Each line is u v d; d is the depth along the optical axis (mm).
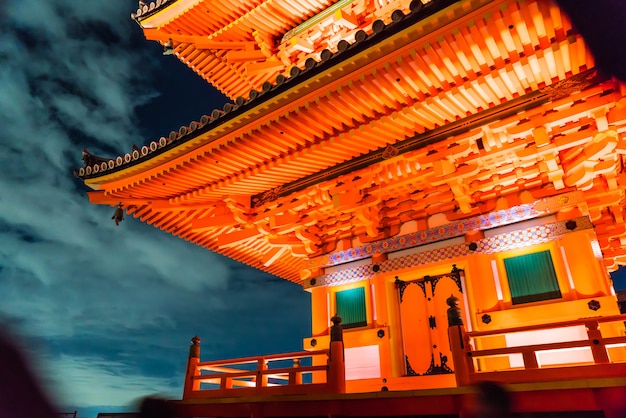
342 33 13344
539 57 7504
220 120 9641
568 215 9211
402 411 7402
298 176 11344
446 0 6785
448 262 10219
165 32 14656
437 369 9758
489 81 8086
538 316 8766
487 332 7355
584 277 8633
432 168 9695
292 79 8547
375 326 10703
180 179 11227
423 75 8039
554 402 6402
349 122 9219
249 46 14312
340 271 11773
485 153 9180
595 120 8086
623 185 9977
